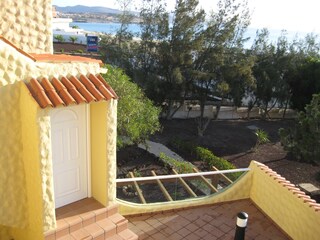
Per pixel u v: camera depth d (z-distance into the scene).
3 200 5.38
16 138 5.30
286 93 27.91
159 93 24.48
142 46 24.92
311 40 29.30
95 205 6.37
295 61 28.20
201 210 7.82
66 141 6.02
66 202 6.31
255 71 27.02
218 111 27.78
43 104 4.79
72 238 5.61
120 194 12.37
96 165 6.35
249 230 7.25
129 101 14.55
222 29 23.95
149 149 19.55
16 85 5.06
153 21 24.50
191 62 23.94
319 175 15.68
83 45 31.58
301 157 14.47
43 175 5.06
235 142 22.98
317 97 13.45
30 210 5.59
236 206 8.12
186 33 23.48
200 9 23.66
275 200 7.50
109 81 14.09
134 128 14.49
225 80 24.52
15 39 6.03
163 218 7.39
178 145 20.61
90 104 6.11
